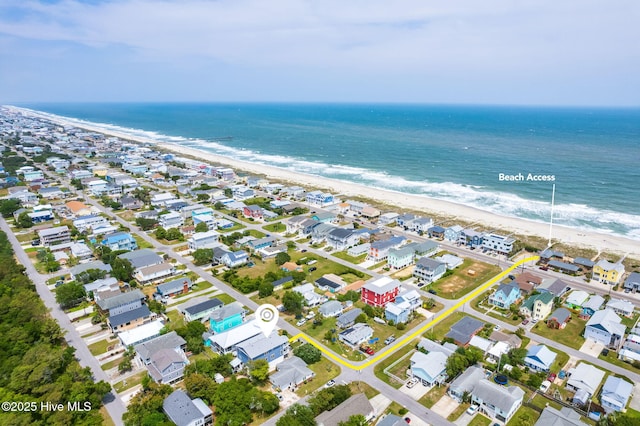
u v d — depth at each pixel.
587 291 112.50
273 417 67.38
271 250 134.88
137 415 64.62
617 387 71.06
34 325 87.81
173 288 108.06
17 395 66.81
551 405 70.50
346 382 76.06
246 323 91.00
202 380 70.88
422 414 68.38
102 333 92.69
